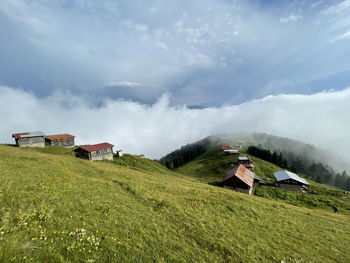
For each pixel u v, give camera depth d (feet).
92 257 22.94
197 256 31.63
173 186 87.40
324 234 54.80
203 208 58.13
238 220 53.31
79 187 53.72
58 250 21.90
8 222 24.95
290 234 50.11
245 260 33.58
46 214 30.04
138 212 44.14
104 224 33.37
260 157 490.49
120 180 80.07
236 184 168.86
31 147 209.15
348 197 174.09
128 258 25.62
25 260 18.72
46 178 54.75
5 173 52.21
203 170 378.73
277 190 179.01
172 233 37.68
